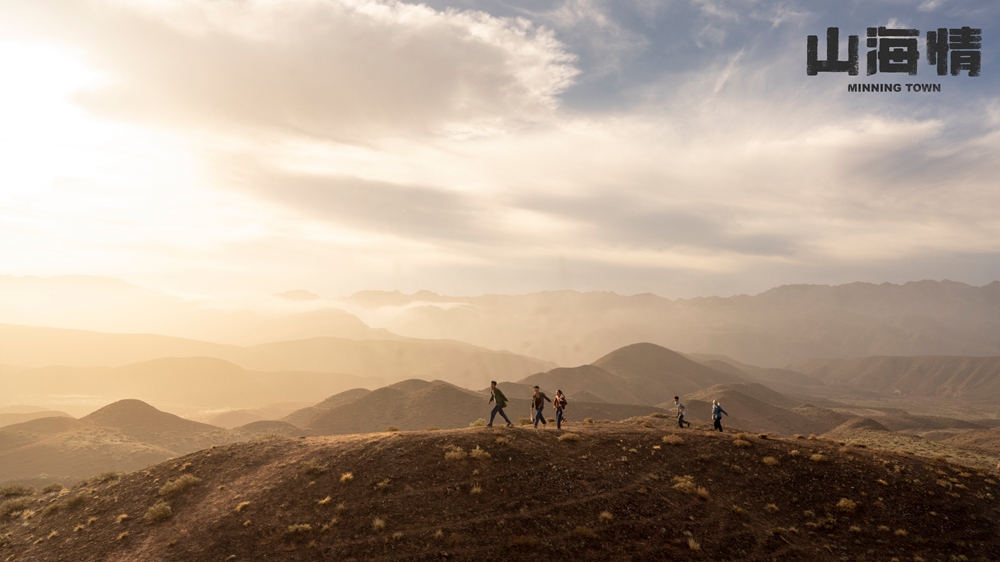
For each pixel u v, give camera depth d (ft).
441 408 469.16
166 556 55.88
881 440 161.79
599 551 57.77
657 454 82.89
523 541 57.36
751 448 86.79
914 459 86.33
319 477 69.51
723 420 499.92
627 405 479.00
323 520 60.54
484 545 56.90
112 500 70.69
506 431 86.48
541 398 95.81
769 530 65.00
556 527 60.85
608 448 83.51
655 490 71.20
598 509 65.05
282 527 59.57
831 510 70.33
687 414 498.28
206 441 394.73
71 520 67.67
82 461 299.17
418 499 64.23
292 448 81.35
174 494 69.10
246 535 58.49
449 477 68.90
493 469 71.41
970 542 64.08
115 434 364.79
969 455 135.23
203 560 54.80
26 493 85.40
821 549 62.34
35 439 344.28
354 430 450.71
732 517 67.05
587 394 558.56
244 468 75.00
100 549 58.90
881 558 61.00
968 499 72.84
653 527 62.85
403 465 71.41
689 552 59.26
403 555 54.80
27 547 62.80
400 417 464.65
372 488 66.28
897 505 71.15
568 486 69.26
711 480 76.07
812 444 93.76
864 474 78.54
